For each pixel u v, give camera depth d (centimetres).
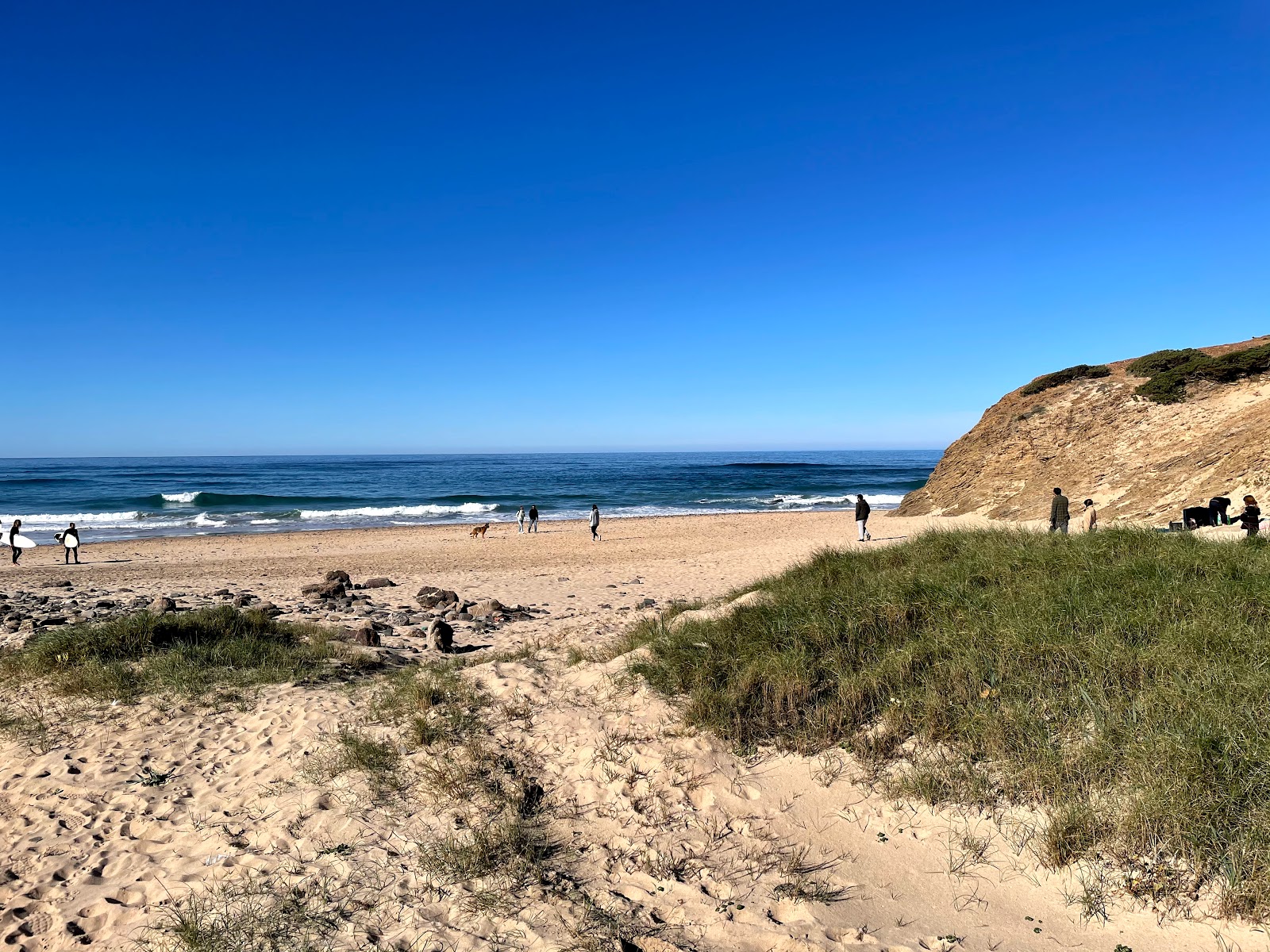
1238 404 2408
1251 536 860
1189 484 2058
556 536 3186
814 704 541
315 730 613
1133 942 315
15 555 2252
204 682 762
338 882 401
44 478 7675
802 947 330
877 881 377
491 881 393
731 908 363
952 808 420
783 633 647
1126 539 845
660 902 373
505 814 455
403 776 515
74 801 518
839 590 757
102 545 2958
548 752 534
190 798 518
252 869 417
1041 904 346
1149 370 2934
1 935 373
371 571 2092
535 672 715
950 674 530
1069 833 376
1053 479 2777
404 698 664
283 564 2286
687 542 2764
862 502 2409
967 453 3447
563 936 347
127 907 394
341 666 848
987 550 867
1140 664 491
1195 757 380
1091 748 421
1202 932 311
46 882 420
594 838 433
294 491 6481
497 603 1363
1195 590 597
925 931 338
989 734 457
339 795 496
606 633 1007
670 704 572
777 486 7475
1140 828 363
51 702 709
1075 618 577
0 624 1100
